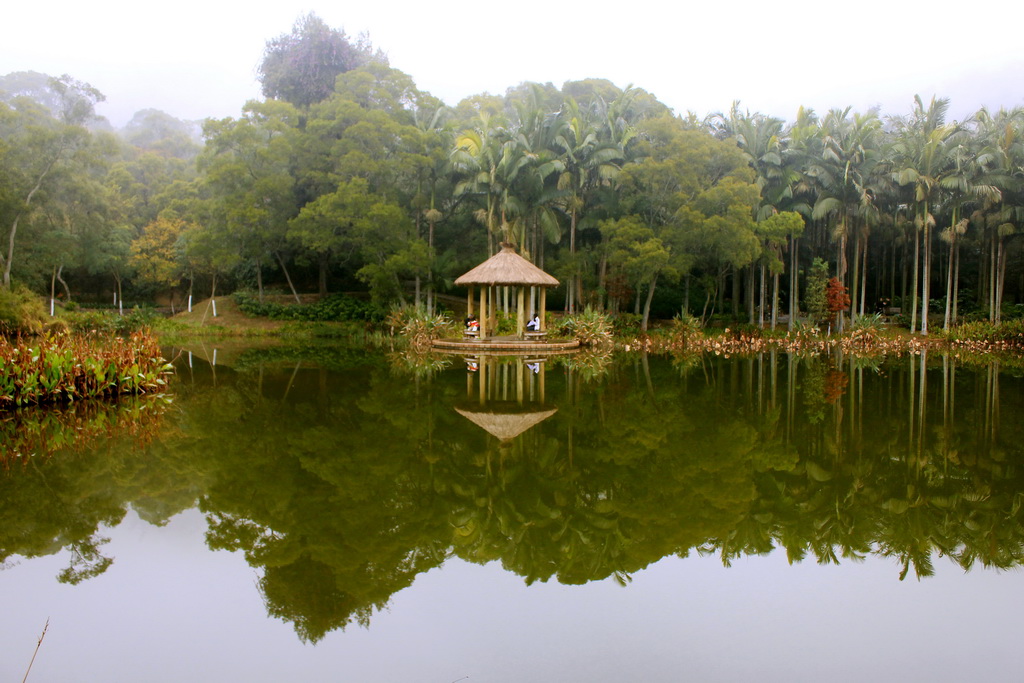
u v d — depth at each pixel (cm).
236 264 3180
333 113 3027
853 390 1238
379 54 3831
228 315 3142
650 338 2506
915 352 2209
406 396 1142
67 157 2789
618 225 2566
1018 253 3119
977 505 564
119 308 3528
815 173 2747
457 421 915
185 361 1789
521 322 2319
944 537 497
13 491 594
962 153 2577
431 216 2883
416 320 2411
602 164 2725
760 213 2766
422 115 3036
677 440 806
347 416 951
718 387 1283
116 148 2920
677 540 494
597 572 440
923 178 2553
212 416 951
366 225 2609
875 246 3450
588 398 1131
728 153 2630
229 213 2802
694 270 3294
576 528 516
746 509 559
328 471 664
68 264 3155
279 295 3381
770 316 3459
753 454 738
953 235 2655
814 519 534
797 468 677
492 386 1280
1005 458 711
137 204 3966
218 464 686
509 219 2805
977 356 2042
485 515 542
